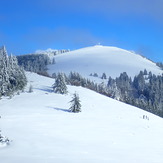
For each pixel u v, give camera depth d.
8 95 59.88
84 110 50.00
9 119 36.50
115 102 67.94
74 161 18.92
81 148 23.70
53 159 19.08
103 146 25.23
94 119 42.16
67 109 49.62
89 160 19.50
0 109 45.38
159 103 126.38
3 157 19.08
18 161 18.05
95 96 70.75
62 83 66.19
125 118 46.25
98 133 31.78
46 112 45.00
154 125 44.00
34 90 67.94
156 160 21.06
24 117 39.03
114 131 34.03
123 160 20.28
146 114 57.94
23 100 55.62
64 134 29.53
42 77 94.56
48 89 70.88
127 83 187.62
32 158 19.02
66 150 22.47
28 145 23.36
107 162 19.30
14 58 70.38
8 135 26.66
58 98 59.94
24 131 29.34
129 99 111.75
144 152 23.89
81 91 74.69
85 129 33.62
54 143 24.89
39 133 28.91
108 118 44.19
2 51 67.44
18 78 66.12
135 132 34.84
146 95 161.38
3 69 61.16
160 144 28.72
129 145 26.69
